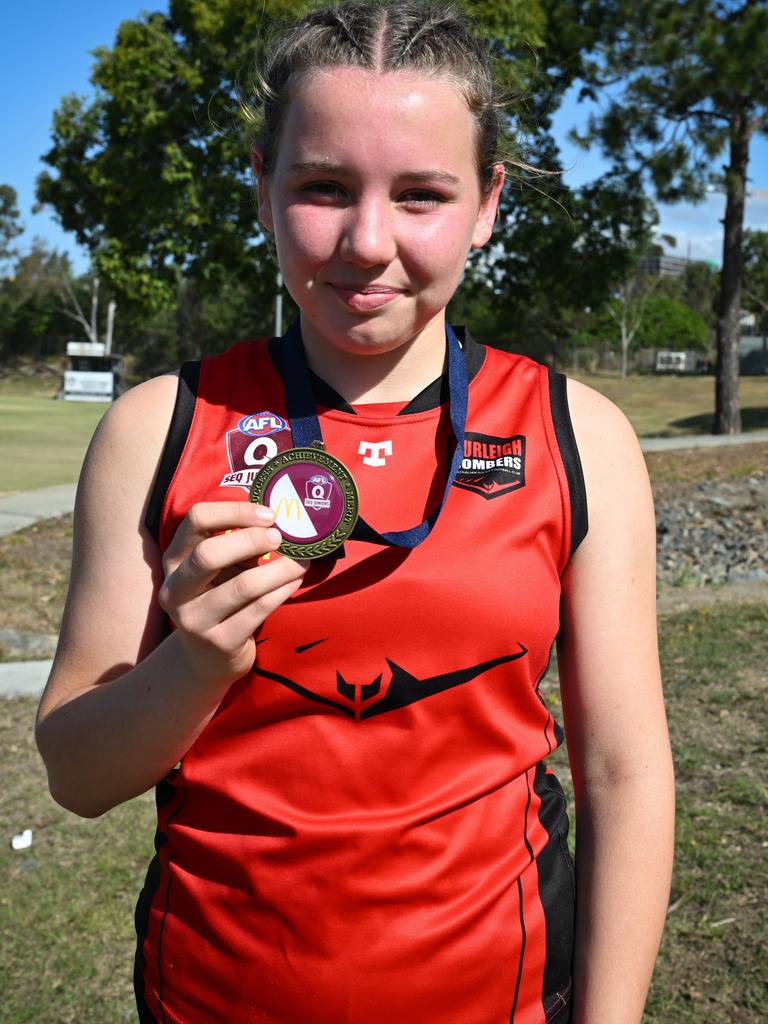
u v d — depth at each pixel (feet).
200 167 59.21
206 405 4.81
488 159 4.65
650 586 4.93
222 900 4.42
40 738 4.55
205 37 56.59
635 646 4.78
